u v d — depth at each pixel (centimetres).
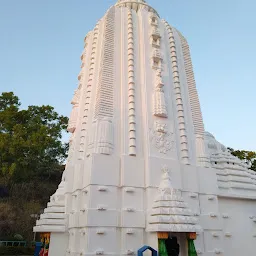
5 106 3928
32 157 3228
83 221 1050
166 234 1019
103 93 1339
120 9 1716
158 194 1158
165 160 1257
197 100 1600
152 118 1355
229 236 1306
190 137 1446
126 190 1124
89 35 1789
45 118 4062
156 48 1598
